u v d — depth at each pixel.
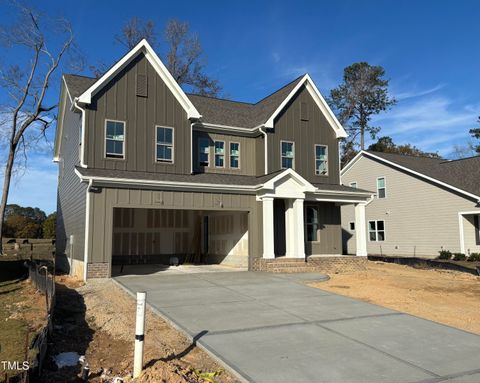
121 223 21.14
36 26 28.00
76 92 17.36
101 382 5.71
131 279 13.88
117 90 16.33
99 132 15.80
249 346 6.88
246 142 20.14
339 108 48.59
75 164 17.88
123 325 8.39
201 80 36.91
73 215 17.77
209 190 16.48
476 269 17.59
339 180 21.08
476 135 47.72
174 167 17.14
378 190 30.17
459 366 6.14
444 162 29.09
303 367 6.00
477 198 23.34
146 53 17.05
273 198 17.33
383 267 20.23
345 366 6.06
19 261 22.66
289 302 10.37
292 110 20.23
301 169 20.08
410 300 11.25
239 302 10.28
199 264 21.39
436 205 26.03
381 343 7.17
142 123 16.67
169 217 22.38
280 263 16.86
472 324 8.82
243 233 18.98
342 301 10.59
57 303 10.60
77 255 16.05
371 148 50.03
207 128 19.00
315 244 20.31
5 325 8.39
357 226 19.75
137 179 14.80
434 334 7.78
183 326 8.00
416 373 5.84
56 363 6.42
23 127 29.36
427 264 20.78
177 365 6.18
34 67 29.19
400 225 28.31
